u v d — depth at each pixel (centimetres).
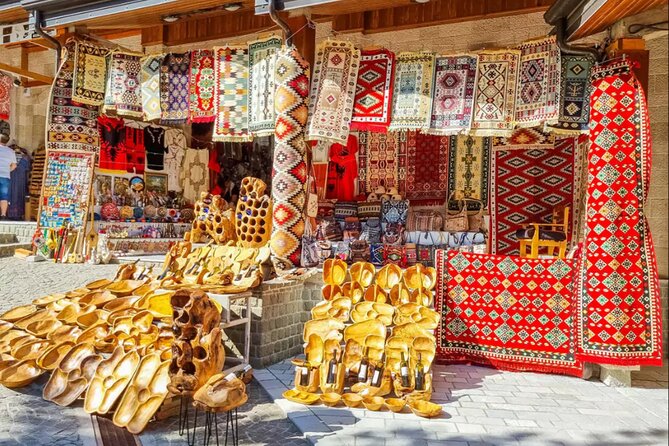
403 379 425
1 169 1014
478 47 694
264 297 506
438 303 536
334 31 672
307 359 458
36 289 673
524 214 732
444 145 829
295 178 549
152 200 955
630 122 447
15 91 1078
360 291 528
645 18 431
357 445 333
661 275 555
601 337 454
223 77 604
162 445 336
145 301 487
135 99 653
